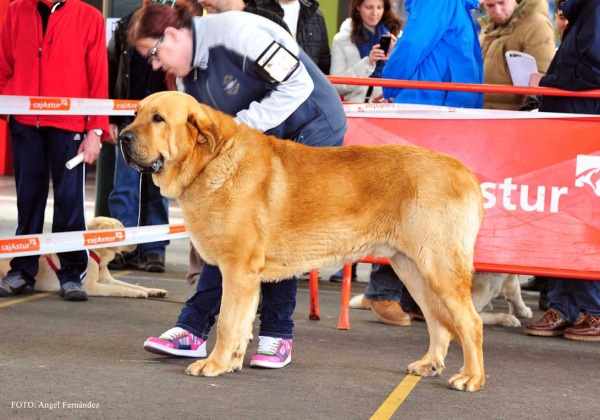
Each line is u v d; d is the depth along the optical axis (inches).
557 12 354.3
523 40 331.3
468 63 294.7
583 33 263.6
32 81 275.9
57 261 302.2
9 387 170.6
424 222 186.4
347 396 180.4
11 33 279.7
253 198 186.5
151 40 196.9
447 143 267.0
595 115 263.9
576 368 222.7
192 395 173.3
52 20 276.4
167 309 281.4
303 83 198.8
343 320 264.1
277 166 190.5
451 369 212.8
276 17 259.1
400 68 292.4
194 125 183.5
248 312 198.1
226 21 198.8
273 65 195.0
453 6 292.2
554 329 269.1
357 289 361.4
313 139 210.4
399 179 189.2
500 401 182.7
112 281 309.9
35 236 261.4
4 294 285.7
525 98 334.3
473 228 190.1
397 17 386.3
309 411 166.7
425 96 293.3
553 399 187.3
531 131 265.0
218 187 185.3
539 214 264.7
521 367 220.8
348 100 377.7
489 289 288.0
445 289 187.6
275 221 188.7
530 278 389.1
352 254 194.4
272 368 203.5
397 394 184.4
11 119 279.4
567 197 263.9
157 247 373.1
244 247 186.2
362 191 190.2
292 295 206.2
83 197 284.5
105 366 195.0
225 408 165.0
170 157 183.5
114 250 309.6
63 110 264.1
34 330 232.2
